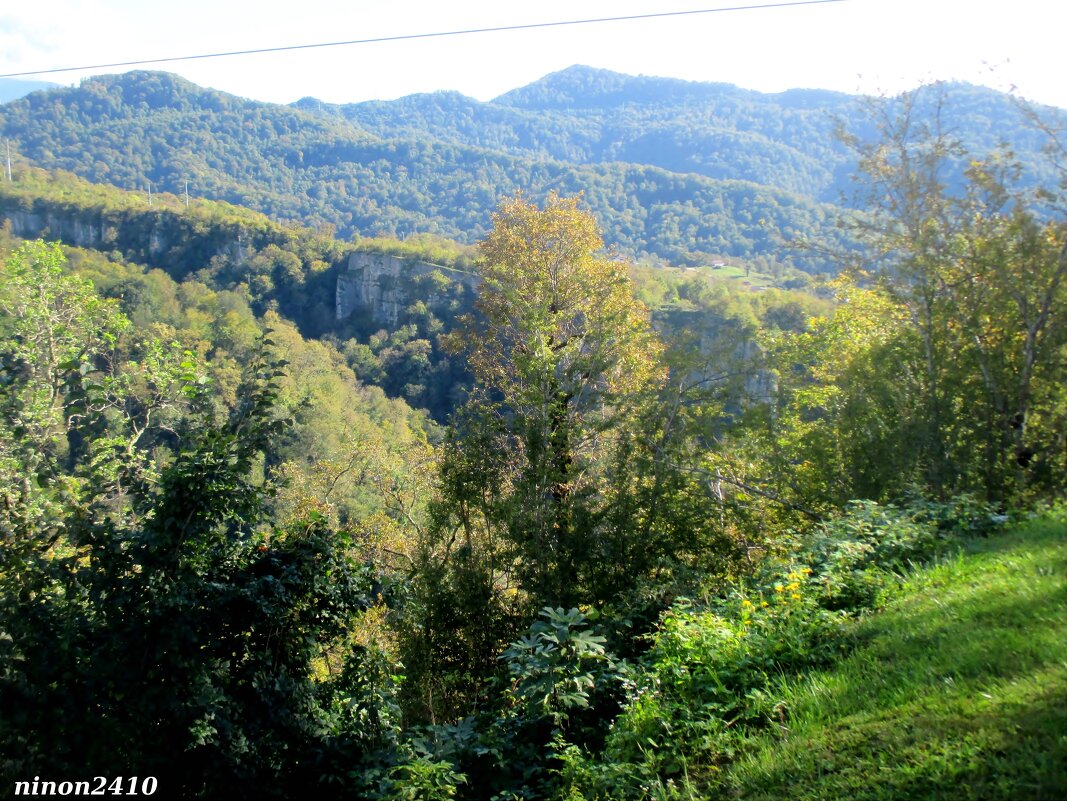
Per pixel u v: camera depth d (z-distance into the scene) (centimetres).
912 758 349
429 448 2095
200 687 565
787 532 1075
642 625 856
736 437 1361
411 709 1117
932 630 491
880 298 1302
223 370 3133
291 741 611
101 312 1795
